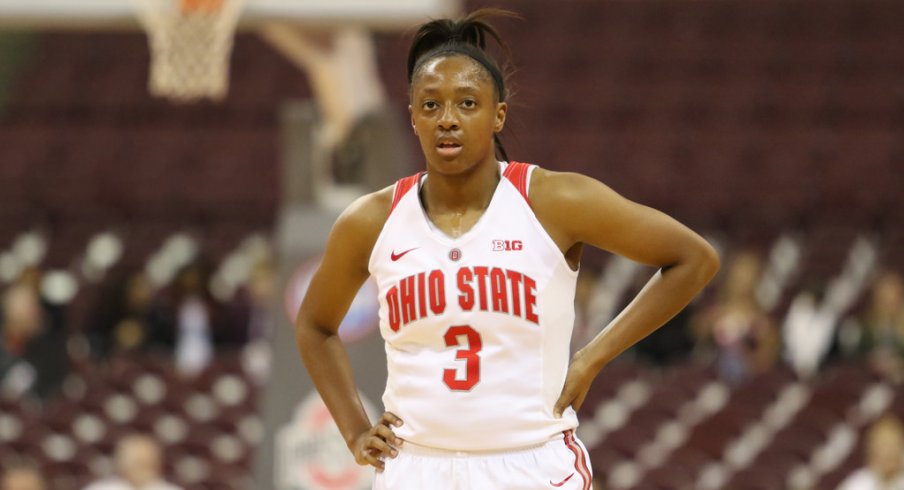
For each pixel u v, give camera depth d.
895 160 42.28
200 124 48.12
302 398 21.30
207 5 22.52
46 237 40.66
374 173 21.55
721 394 28.25
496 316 8.56
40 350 29.61
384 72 43.22
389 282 8.80
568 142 44.19
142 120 48.47
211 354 31.64
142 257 39.44
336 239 9.16
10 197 42.97
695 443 27.11
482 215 8.76
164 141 45.84
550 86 48.19
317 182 21.75
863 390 26.84
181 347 31.56
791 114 46.28
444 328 8.61
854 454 24.98
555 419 8.77
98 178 44.03
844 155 42.66
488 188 8.87
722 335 28.86
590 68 49.22
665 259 8.81
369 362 20.52
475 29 9.17
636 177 42.09
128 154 45.34
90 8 22.69
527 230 8.70
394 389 8.88
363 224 9.02
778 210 40.31
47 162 45.09
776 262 37.50
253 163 44.34
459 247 8.66
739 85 47.91
